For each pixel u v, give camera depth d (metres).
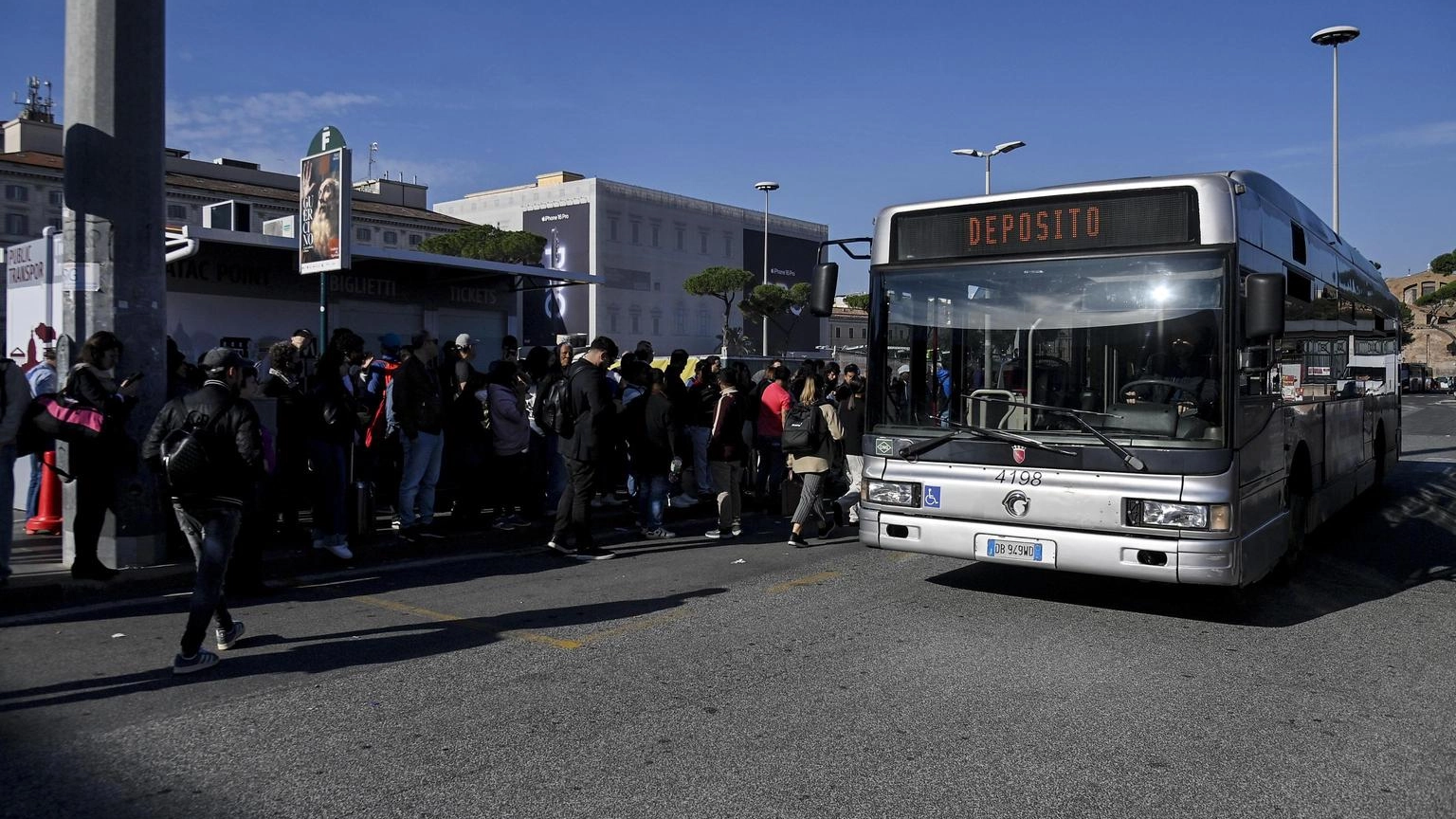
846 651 5.95
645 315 87.62
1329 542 10.31
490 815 3.68
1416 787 4.05
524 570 8.42
